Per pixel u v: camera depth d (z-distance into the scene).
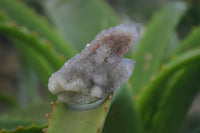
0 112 0.86
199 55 0.37
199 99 0.80
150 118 0.43
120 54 0.25
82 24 0.62
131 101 0.33
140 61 0.55
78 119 0.26
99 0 0.64
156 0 1.08
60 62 0.43
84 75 0.25
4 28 0.40
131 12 1.08
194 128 0.60
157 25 0.59
